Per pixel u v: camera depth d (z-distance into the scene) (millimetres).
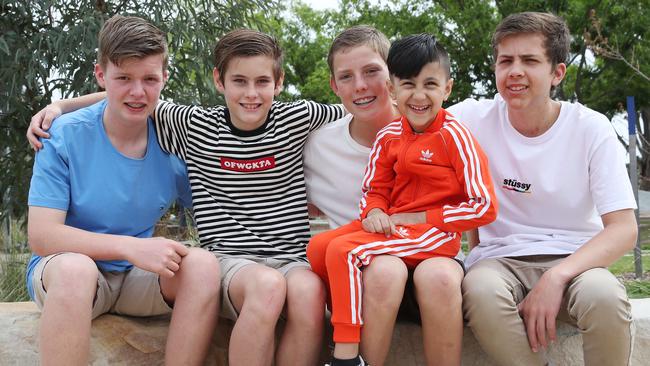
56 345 2023
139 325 2463
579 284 2115
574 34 15883
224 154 2559
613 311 2039
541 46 2381
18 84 6066
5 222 6184
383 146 2418
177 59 6543
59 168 2363
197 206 2582
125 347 2385
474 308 2156
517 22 2391
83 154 2418
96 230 2457
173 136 2578
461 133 2229
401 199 2352
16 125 6262
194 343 2176
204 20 6582
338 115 2738
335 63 2613
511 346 2145
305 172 2721
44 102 6160
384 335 2133
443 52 2293
